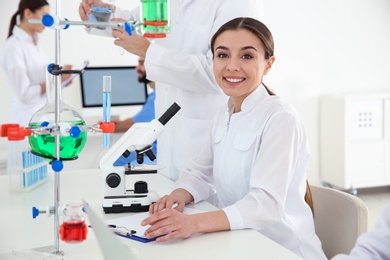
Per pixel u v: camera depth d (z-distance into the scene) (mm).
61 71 1329
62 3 4090
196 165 1970
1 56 3873
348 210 1694
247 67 1748
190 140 2297
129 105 4176
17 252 1356
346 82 4945
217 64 1788
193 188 1859
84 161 4184
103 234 1140
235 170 1799
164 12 1552
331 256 1759
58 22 1365
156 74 2219
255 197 1596
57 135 1335
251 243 1438
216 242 1449
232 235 1504
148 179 2193
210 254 1363
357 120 4660
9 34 3924
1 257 1349
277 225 1703
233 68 1738
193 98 2293
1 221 1639
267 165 1646
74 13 4121
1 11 3947
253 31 1744
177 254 1365
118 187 1724
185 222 1484
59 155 1354
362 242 1041
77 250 1376
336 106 4691
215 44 1794
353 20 4883
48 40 4070
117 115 4145
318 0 4754
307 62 4812
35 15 3885
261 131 1733
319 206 1817
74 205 1267
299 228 1750
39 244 1438
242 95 1813
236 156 1794
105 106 1552
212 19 2273
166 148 2367
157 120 1725
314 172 4938
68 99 4109
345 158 4645
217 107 2311
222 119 1923
